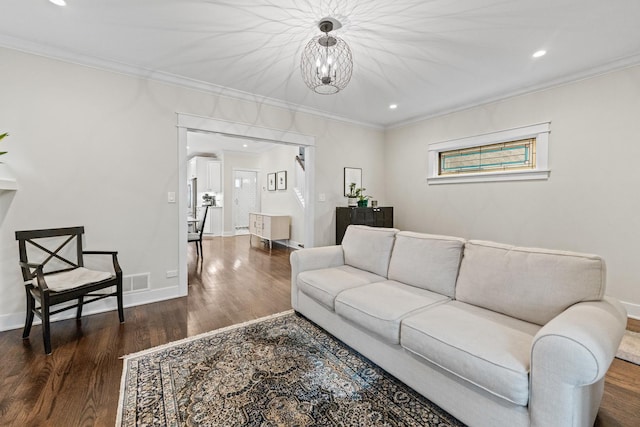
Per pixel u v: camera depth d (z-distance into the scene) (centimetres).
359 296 195
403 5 199
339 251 287
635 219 269
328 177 458
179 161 320
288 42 248
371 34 235
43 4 197
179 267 322
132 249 296
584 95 297
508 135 360
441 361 138
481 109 388
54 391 162
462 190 413
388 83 332
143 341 221
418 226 475
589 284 143
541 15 208
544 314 150
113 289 286
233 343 218
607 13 205
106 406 152
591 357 99
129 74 290
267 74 310
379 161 520
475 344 131
